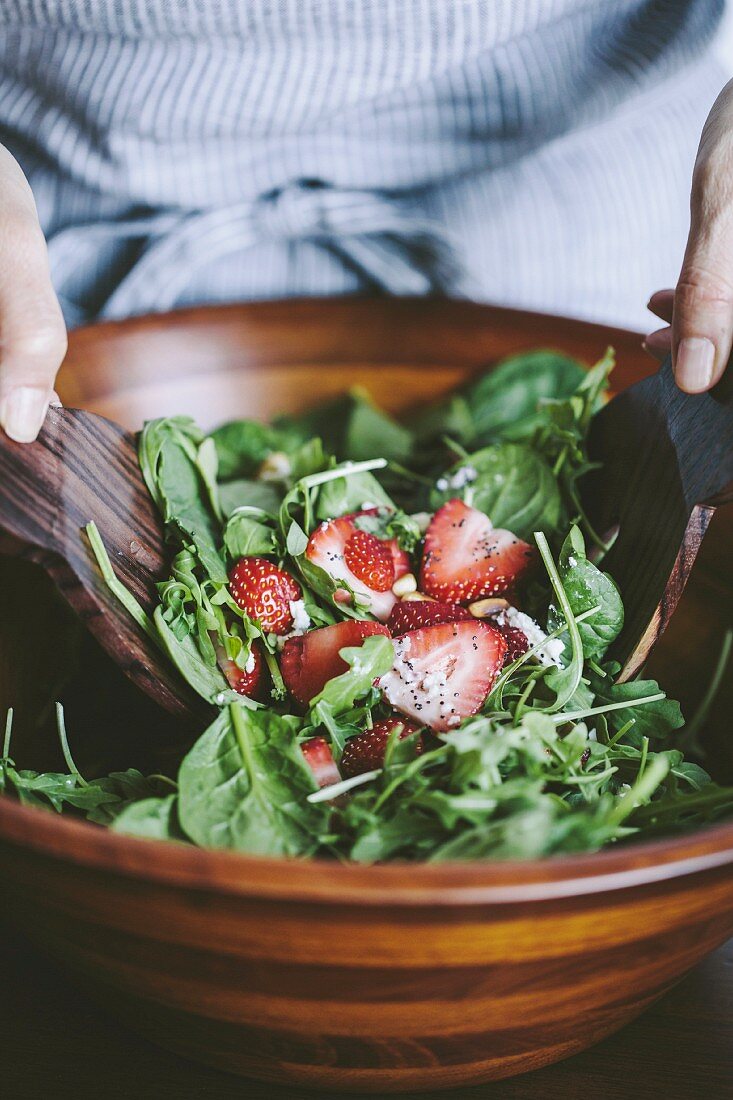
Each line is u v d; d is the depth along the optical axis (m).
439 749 0.57
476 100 1.02
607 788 0.65
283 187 1.06
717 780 0.77
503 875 0.40
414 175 1.07
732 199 0.65
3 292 0.62
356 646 0.67
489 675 0.67
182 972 0.46
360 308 1.04
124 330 0.97
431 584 0.77
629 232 1.14
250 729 0.59
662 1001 0.63
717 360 0.64
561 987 0.47
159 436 0.76
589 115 1.06
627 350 0.99
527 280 1.14
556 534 0.81
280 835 0.55
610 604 0.70
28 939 0.54
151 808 0.54
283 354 1.04
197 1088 0.57
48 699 0.79
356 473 0.83
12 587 0.74
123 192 1.02
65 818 0.43
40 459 0.62
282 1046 0.51
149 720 0.78
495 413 0.98
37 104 0.99
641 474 0.75
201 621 0.68
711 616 0.84
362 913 0.40
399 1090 0.56
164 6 0.89
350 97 0.98
